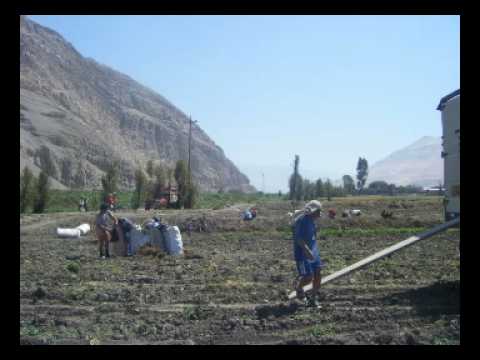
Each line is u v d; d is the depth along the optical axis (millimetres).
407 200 56938
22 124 138875
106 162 148000
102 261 18828
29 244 25469
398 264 16422
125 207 57625
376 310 10641
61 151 137500
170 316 10828
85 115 189375
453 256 18172
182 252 20547
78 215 42875
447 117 13961
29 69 192750
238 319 10258
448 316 10141
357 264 12055
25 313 11273
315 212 11359
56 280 14930
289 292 12516
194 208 56281
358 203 52812
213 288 13336
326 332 9484
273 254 20578
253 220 35750
